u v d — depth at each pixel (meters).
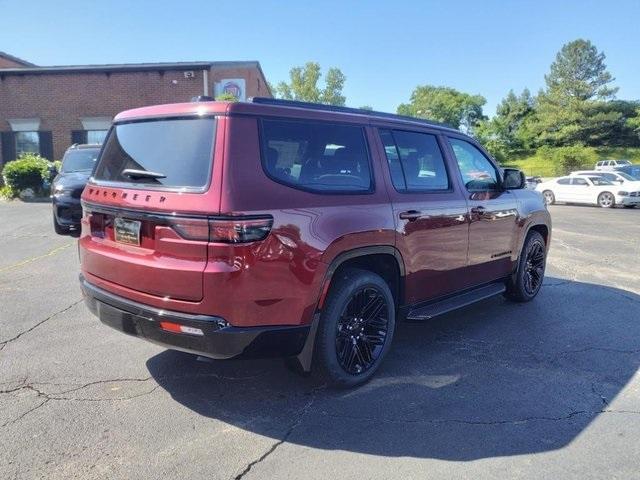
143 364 4.16
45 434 3.13
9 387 3.72
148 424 3.28
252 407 3.53
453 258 4.69
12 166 16.31
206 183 3.10
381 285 3.91
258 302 3.14
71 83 20.17
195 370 4.07
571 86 72.75
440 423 3.37
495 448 3.09
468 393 3.80
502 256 5.48
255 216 3.09
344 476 2.80
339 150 3.78
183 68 19.80
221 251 3.02
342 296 3.61
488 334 5.06
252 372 4.07
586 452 3.06
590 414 3.52
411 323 5.38
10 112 20.52
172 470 2.82
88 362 4.17
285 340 3.30
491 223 5.18
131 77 19.98
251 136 3.25
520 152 75.31
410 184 4.29
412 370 4.19
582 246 10.59
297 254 3.27
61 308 5.49
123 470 2.81
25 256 7.93
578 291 6.78
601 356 4.54
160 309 3.20
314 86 48.84
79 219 9.45
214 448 3.04
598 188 22.08
